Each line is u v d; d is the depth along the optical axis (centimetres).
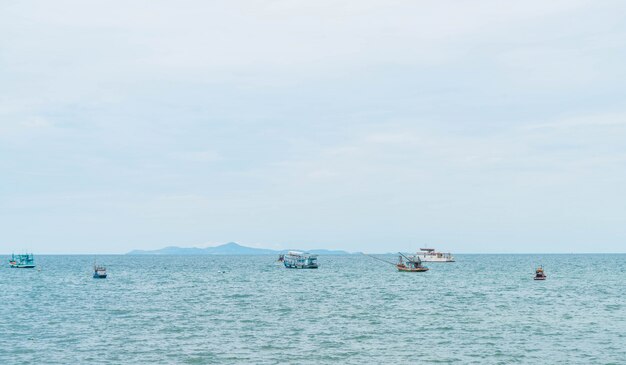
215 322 7144
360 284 13838
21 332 6400
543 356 5138
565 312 7981
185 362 4941
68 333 6331
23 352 5325
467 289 12125
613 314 7750
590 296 10369
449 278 16175
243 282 14850
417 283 14112
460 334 6216
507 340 5859
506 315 7706
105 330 6531
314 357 5122
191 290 12219
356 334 6238
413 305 8988
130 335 6197
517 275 17688
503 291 11556
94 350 5412
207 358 5084
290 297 10475
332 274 18812
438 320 7256
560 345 5600
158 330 6531
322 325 6881
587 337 5997
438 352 5312
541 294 10831
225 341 5847
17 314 7975
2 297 10600
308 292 11575
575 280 15000
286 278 16588
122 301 9788
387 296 10588
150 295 10994
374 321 7200
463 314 7831
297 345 5644
